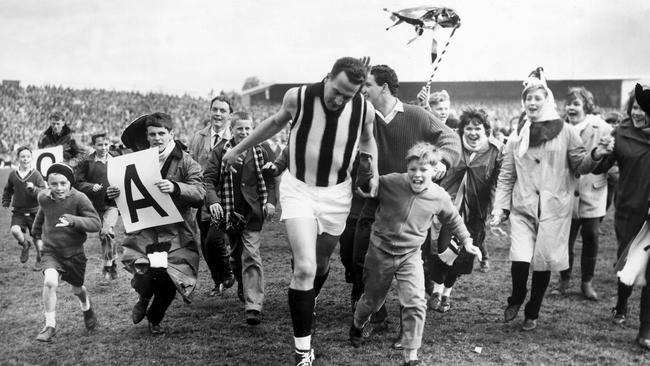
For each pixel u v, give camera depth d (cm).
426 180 363
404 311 368
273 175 458
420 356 390
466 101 2444
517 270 437
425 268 512
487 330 447
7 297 555
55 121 802
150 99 2889
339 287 583
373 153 380
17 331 451
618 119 877
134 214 434
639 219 419
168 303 432
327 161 356
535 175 437
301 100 347
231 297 550
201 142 608
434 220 481
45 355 396
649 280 405
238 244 506
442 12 507
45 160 746
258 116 2791
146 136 470
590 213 530
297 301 350
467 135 502
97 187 621
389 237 373
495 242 842
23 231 724
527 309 443
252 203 482
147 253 427
